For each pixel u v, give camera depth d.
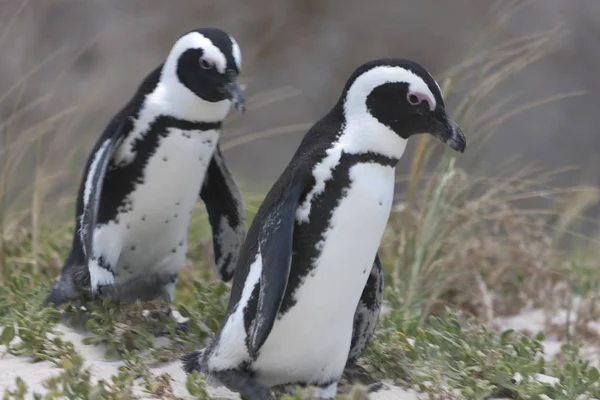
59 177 19.25
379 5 38.38
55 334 11.58
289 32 37.66
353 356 11.23
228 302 11.48
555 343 15.82
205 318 12.29
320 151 9.72
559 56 36.00
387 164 9.75
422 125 9.77
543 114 35.06
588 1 36.66
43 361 11.12
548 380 11.64
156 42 35.34
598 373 11.48
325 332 9.98
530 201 22.66
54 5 34.72
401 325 12.99
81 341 11.88
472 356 11.38
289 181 9.75
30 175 19.64
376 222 9.66
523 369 11.27
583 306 17.05
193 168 12.07
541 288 17.48
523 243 17.55
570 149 34.94
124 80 32.44
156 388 10.21
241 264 10.23
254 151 35.06
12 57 33.03
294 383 10.43
